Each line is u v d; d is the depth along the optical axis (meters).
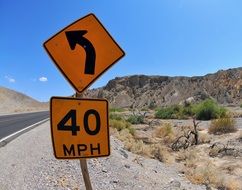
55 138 5.14
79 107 5.24
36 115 47.28
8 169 11.14
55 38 5.23
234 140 26.94
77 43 5.30
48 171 11.41
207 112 49.16
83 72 5.32
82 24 5.32
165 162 20.91
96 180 11.73
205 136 28.19
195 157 22.31
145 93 179.88
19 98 165.38
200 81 160.12
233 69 153.25
